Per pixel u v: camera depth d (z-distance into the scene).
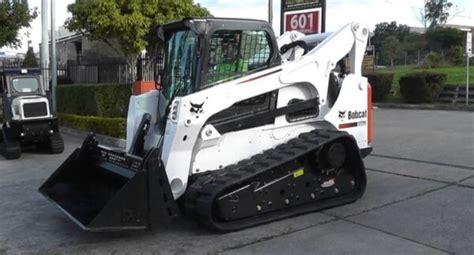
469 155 9.00
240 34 5.75
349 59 6.77
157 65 6.73
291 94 6.15
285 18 11.27
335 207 6.18
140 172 5.02
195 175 5.64
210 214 5.22
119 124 12.36
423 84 19.45
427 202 6.30
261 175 5.59
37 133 11.07
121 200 4.95
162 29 6.29
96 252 5.06
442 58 32.59
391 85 21.59
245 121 5.80
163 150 5.48
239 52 5.75
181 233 5.49
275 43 5.99
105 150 6.27
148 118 6.43
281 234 5.34
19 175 9.16
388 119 15.45
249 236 5.31
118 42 16.70
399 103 20.16
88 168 6.59
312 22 10.70
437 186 7.04
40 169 9.70
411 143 10.56
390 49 47.00
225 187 5.24
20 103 10.94
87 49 26.50
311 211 5.96
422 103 19.66
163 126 6.05
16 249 5.25
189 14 15.76
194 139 5.45
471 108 17.41
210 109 5.46
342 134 6.09
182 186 5.48
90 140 6.60
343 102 6.55
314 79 6.21
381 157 9.17
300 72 6.09
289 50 7.21
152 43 15.80
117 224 4.93
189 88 5.64
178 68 5.98
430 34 45.72
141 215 5.03
